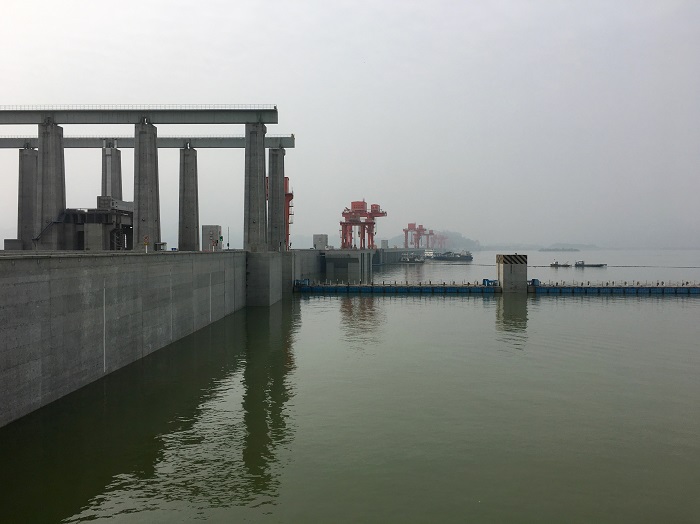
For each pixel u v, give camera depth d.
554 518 19.52
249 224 81.50
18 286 27.55
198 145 90.25
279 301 91.88
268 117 77.69
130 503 20.55
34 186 85.31
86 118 69.50
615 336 55.94
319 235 181.38
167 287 50.47
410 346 50.81
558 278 173.25
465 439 27.16
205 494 21.27
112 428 28.30
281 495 21.22
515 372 40.66
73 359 33.75
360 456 25.00
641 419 30.23
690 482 22.47
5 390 26.67
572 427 28.91
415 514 19.77
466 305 84.62
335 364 43.28
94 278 36.31
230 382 37.59
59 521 19.19
